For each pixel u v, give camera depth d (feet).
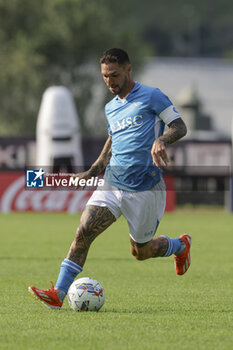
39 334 60.54
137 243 75.10
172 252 78.89
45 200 257.96
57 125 263.90
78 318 68.03
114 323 65.36
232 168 261.44
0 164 257.96
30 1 456.45
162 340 58.23
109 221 71.92
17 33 455.22
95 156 273.54
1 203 258.98
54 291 70.95
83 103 458.09
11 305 77.30
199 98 513.45
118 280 102.42
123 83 70.85
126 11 503.61
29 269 115.75
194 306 76.95
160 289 92.53
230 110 509.76
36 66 446.19
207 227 208.23
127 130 71.51
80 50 463.42
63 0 455.63
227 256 138.92
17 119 441.68
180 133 69.31
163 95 70.90
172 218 244.01
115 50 70.54
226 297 84.74
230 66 570.05
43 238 173.37
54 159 265.34
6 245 156.87
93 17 463.01
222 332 61.82
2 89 434.71
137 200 71.72
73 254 71.82
